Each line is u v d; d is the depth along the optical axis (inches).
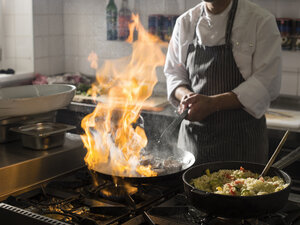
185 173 48.4
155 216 44.5
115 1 140.8
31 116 70.3
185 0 130.0
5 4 148.5
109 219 45.4
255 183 44.6
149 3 135.7
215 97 75.7
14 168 58.1
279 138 99.0
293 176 96.2
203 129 80.1
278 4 118.3
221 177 49.2
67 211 47.3
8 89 75.0
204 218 43.5
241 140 79.1
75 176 60.2
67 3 153.6
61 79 143.3
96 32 149.4
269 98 78.2
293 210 46.4
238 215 41.2
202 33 79.0
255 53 76.9
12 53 151.4
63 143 67.4
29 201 51.4
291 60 119.6
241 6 77.0
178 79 85.7
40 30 148.3
